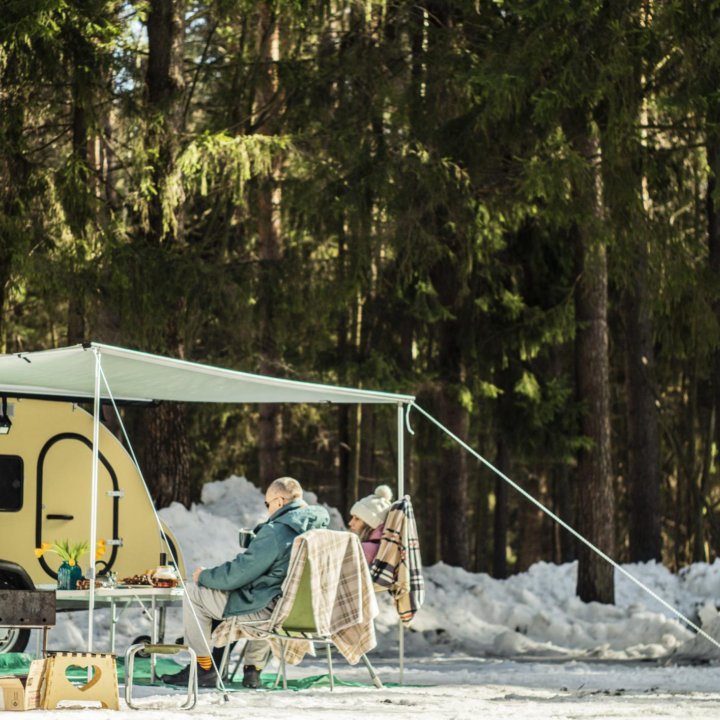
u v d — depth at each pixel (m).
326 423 59.59
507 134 32.53
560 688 17.20
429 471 68.12
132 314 31.09
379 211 33.69
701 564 36.62
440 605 31.55
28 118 32.09
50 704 12.35
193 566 28.53
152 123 31.77
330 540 15.17
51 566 19.64
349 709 13.50
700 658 23.88
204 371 15.74
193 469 54.50
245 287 33.03
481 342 41.41
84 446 20.12
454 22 36.75
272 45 41.66
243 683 16.22
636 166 31.30
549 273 42.12
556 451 42.59
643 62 30.09
